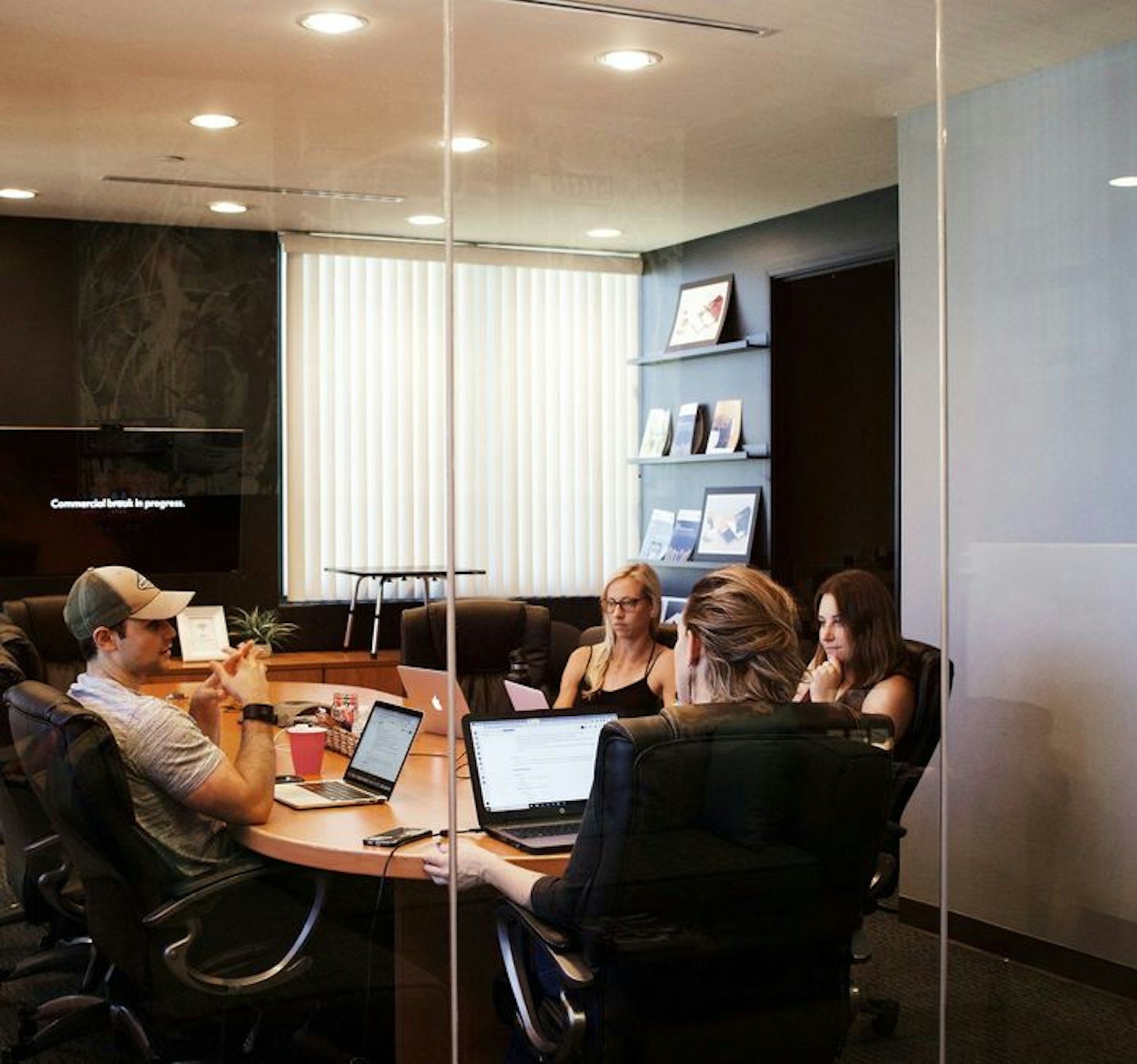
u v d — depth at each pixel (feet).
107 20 8.33
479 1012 8.68
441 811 8.57
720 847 8.71
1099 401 11.36
